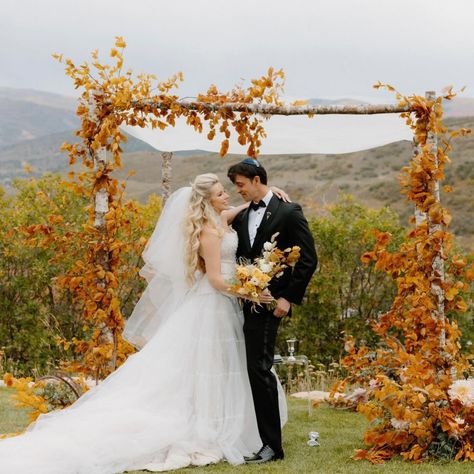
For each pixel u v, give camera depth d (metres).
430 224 5.92
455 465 5.14
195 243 5.74
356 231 12.45
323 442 6.04
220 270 5.73
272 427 5.48
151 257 5.96
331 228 12.45
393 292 12.38
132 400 5.55
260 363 5.50
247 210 5.81
